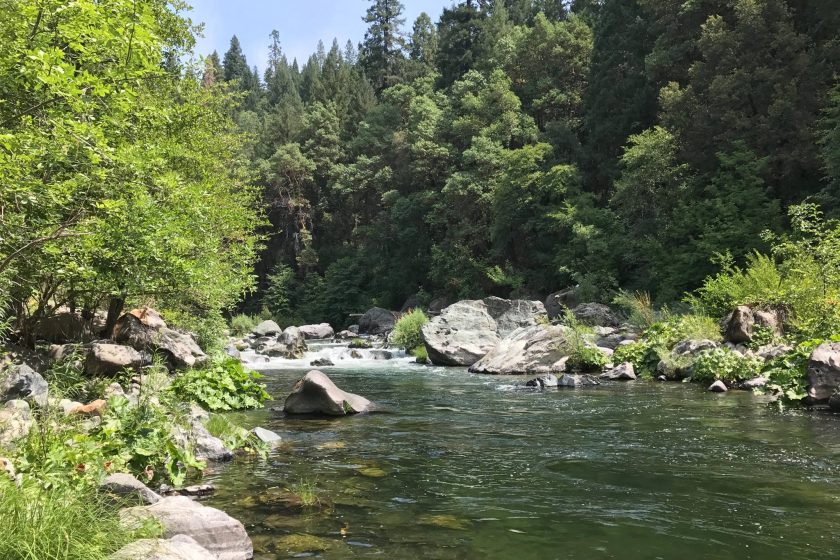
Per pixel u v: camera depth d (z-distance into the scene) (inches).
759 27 1083.3
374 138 2322.8
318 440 314.7
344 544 167.3
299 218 2389.3
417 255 1967.3
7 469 167.6
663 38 1397.6
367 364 845.2
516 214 1502.2
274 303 2218.3
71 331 473.4
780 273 645.9
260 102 3870.6
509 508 199.9
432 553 161.3
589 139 1641.2
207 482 231.0
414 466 257.4
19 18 237.1
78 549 122.6
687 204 1156.5
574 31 1923.0
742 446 285.7
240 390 443.5
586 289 1192.2
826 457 262.4
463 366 796.0
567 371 653.9
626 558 158.1
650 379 573.6
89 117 274.8
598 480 233.0
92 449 201.2
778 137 1055.0
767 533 174.9
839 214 861.8
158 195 366.6
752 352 539.2
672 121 1255.5
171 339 514.9
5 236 258.2
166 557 128.0
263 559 155.9
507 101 1754.4
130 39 251.1
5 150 227.8
